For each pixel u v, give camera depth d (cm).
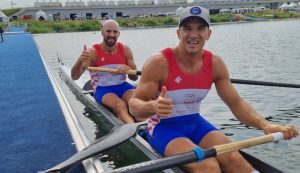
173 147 317
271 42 2458
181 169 317
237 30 4253
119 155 362
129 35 4044
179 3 9612
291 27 4391
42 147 452
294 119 639
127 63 646
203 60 338
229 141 331
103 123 479
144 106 302
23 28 5594
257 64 1380
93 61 623
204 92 344
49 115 609
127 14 9450
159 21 6750
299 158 459
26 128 538
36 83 937
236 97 353
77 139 419
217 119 656
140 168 248
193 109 348
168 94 334
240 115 352
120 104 538
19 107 675
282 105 732
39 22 6369
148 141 378
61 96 712
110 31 607
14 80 1001
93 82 620
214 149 267
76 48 2522
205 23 314
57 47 2648
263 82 627
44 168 382
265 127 326
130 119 497
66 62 1716
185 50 321
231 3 9894
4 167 388
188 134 345
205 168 299
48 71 1120
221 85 354
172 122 342
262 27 4716
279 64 1344
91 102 612
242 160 314
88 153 336
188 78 331
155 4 9531
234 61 1512
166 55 328
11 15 9350
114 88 594
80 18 8588
